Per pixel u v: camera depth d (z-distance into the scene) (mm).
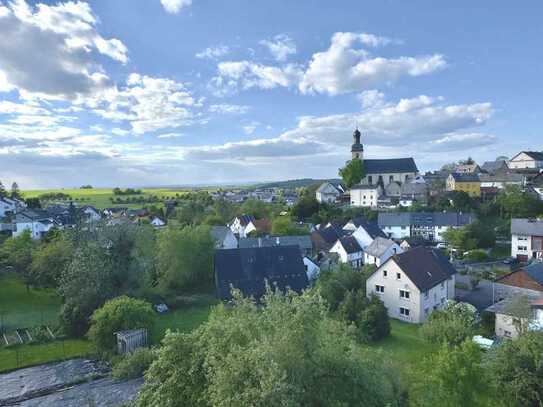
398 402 19688
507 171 130875
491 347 29594
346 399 15617
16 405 30969
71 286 45750
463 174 123062
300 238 79875
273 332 16828
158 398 17547
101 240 53438
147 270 53406
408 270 44844
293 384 14461
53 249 57281
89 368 36969
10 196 149625
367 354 19172
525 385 21156
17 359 38531
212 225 93500
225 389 14672
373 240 74000
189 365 18172
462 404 20984
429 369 24672
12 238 74062
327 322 18797
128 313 39438
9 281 62781
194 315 48156
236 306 21141
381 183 143625
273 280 54188
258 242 76938
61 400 31562
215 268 55406
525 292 45438
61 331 44312
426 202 112438
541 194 103625
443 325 32031
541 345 22625
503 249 78688
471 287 55750
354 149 156750
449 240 81000
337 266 54531
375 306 39188
